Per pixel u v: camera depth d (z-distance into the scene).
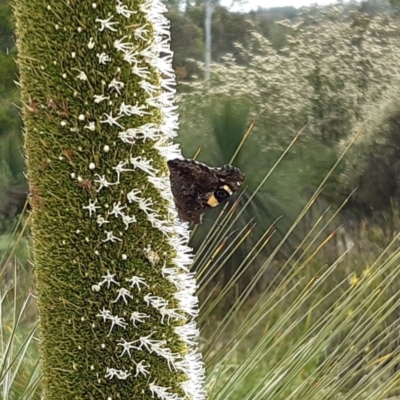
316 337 0.41
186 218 0.31
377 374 0.41
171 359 0.32
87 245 0.31
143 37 0.30
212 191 0.30
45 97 0.30
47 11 0.29
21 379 0.48
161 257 0.31
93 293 0.31
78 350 0.31
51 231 0.31
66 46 0.29
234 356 0.58
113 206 0.30
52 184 0.30
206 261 0.43
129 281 0.31
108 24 0.29
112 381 0.32
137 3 0.30
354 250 0.87
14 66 1.23
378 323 0.40
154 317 0.32
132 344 0.31
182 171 0.30
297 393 0.41
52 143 0.30
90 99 0.30
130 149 0.30
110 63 0.29
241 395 0.49
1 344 0.42
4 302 0.58
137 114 0.30
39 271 0.31
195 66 1.56
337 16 1.29
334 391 0.40
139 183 0.31
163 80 0.31
